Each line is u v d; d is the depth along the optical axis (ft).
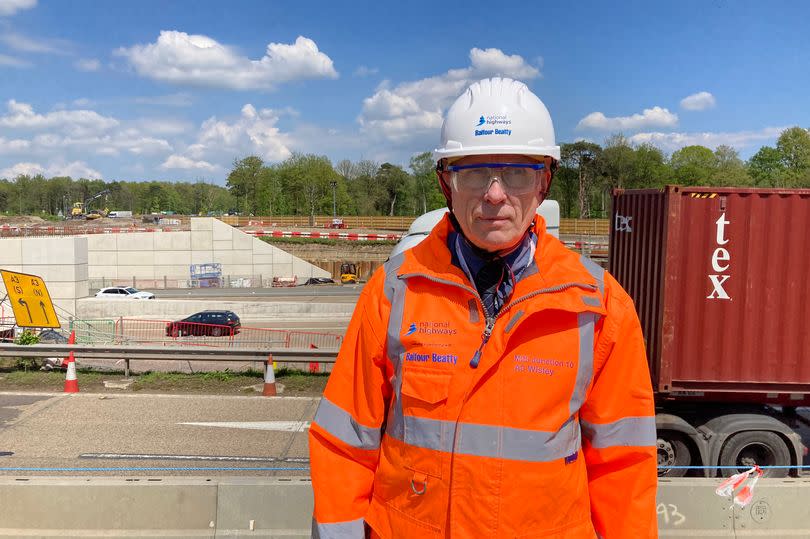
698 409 23.50
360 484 6.49
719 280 22.04
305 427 30.37
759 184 275.39
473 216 5.86
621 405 6.01
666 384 22.25
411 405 5.90
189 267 174.50
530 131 5.83
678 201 21.85
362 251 210.79
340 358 6.68
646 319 23.44
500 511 5.56
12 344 40.86
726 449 22.11
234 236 175.73
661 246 22.34
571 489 5.81
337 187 354.33
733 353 22.22
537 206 6.11
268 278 178.09
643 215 23.88
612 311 5.99
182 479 15.48
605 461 6.09
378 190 376.27
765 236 21.99
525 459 5.57
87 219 361.92
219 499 15.19
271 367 36.91
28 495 14.94
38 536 14.88
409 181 376.48
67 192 507.30
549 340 5.74
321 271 181.47
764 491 15.38
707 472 21.95
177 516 15.12
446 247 6.20
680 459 22.34
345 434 6.47
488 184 5.79
